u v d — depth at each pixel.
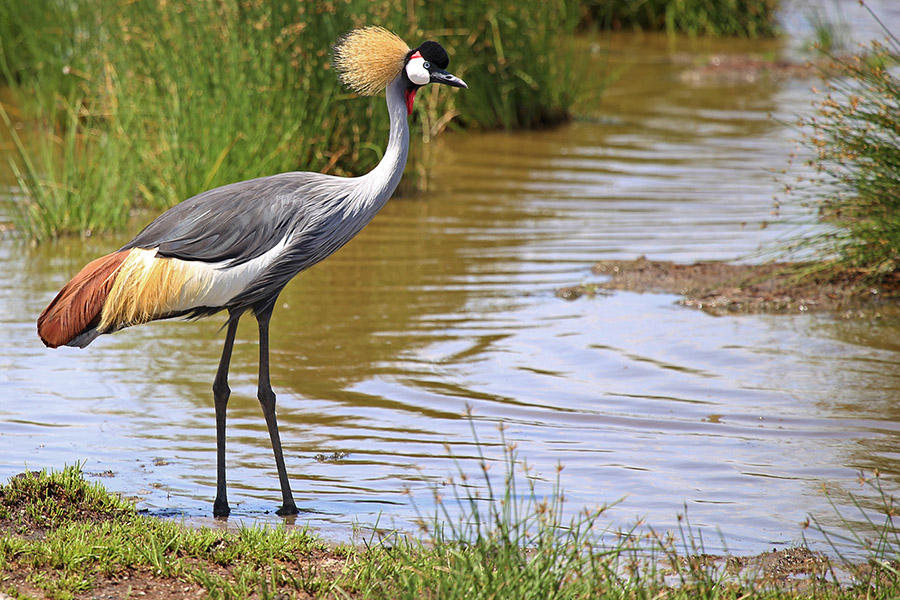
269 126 17.31
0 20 23.45
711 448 9.73
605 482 9.01
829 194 15.14
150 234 8.20
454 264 15.17
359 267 15.00
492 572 6.51
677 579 7.18
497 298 13.84
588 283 14.43
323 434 9.98
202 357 11.86
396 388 11.05
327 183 8.63
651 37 35.78
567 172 20.33
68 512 7.74
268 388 8.45
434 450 9.65
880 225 13.73
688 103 26.45
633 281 14.48
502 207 18.08
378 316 13.11
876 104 13.73
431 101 21.70
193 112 17.05
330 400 10.73
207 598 6.52
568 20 27.47
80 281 8.05
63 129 21.34
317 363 11.66
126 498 8.51
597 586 6.51
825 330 12.79
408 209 17.94
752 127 23.83
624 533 8.02
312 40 17.66
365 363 11.67
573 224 17.14
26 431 9.83
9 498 7.77
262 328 8.52
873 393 10.96
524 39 23.39
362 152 18.33
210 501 8.58
